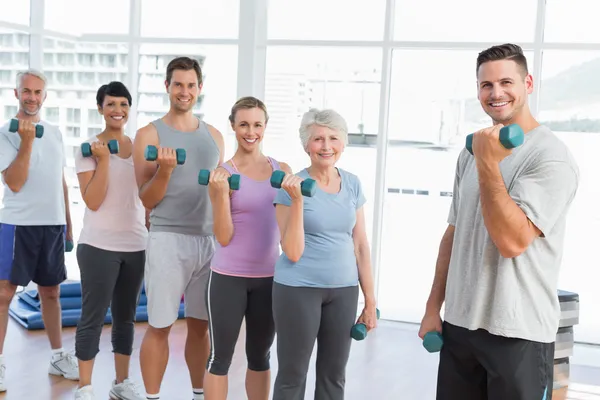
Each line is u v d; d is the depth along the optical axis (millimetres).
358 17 5926
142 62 6402
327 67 6043
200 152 3543
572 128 5480
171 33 6328
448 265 2502
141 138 3498
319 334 3010
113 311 3855
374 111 5953
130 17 6320
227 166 3232
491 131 2012
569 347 4562
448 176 5832
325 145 2953
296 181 2842
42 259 4203
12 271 4109
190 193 3492
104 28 6430
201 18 6254
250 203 3162
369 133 5984
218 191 3105
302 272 2922
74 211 6539
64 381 4207
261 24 6098
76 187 6523
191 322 3656
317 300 2932
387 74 5836
